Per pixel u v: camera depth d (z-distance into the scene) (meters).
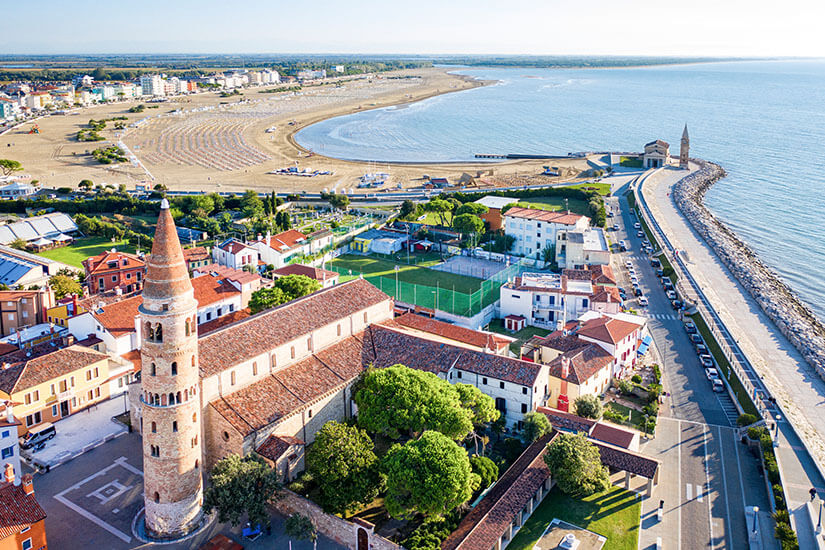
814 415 126.94
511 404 118.25
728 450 114.38
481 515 90.94
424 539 86.06
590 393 127.94
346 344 126.56
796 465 107.94
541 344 142.75
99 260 188.62
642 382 139.62
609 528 93.94
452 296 187.00
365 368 121.88
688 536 92.44
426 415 102.56
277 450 99.56
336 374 118.25
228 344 107.94
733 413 127.50
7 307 153.00
